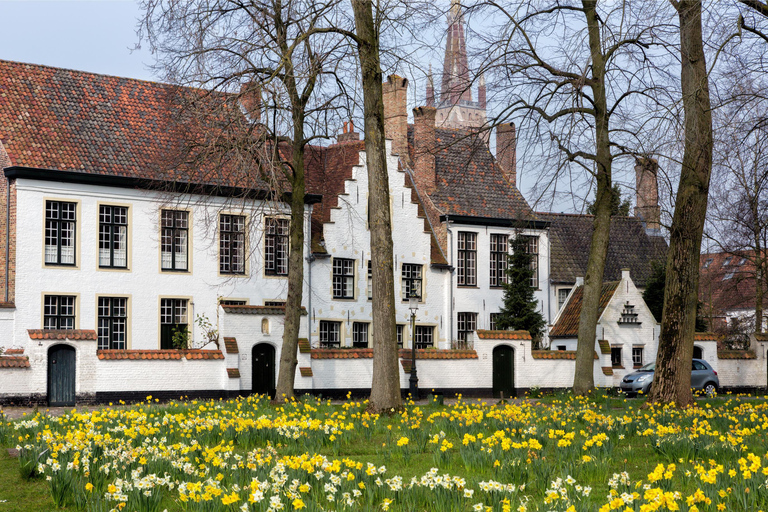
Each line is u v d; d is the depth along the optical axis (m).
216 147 23.53
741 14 19.23
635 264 49.31
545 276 45.44
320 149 41.66
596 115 25.52
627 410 19.14
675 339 21.28
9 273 31.62
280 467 9.84
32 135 32.78
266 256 37.25
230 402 21.06
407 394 30.94
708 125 20.44
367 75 20.55
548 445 13.24
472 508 9.19
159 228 34.56
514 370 32.78
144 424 14.38
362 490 9.54
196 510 8.89
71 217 32.88
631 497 8.12
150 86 37.81
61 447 11.02
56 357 26.14
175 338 33.75
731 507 8.84
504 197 45.69
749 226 28.75
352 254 39.38
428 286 41.94
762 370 38.28
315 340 37.94
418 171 44.34
